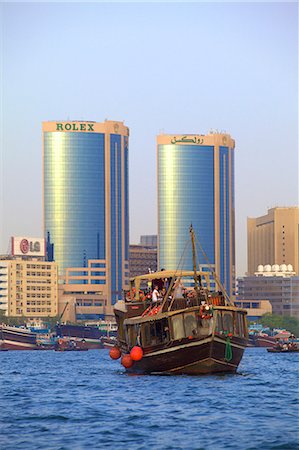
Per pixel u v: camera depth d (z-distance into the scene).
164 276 174.88
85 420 117.19
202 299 164.50
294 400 134.75
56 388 166.25
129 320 172.88
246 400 134.75
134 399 137.38
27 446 99.06
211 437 102.62
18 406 135.12
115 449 96.75
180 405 129.38
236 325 164.75
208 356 161.12
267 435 103.31
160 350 164.75
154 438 102.75
